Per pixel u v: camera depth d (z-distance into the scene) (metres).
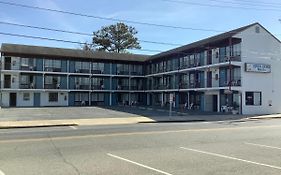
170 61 61.38
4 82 58.28
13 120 30.52
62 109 48.94
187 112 43.41
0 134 19.38
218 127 23.52
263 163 10.69
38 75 60.38
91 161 11.00
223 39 45.06
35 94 60.34
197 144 14.86
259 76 43.97
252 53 43.84
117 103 67.38
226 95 45.50
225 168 9.95
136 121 30.27
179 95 57.81
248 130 21.22
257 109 43.19
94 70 65.38
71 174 9.19
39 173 9.32
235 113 41.72
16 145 14.59
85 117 34.50
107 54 68.50
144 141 15.81
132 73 69.12
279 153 12.58
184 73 56.94
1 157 11.76
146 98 69.69
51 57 61.47
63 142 15.54
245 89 42.75
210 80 49.59
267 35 44.94
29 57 59.69
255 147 14.04
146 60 68.75
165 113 40.88
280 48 45.47
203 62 51.19
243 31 43.50
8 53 58.16
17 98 59.12
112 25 86.19
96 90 64.88
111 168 9.92
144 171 9.54
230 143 15.23
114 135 18.23
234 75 44.34
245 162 10.84
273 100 44.62
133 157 11.72
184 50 55.22
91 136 17.78
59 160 11.19
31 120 30.58
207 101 49.81
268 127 23.55
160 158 11.52
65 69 62.69
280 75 45.38
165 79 63.59
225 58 45.22
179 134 18.77
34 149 13.48
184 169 9.80
